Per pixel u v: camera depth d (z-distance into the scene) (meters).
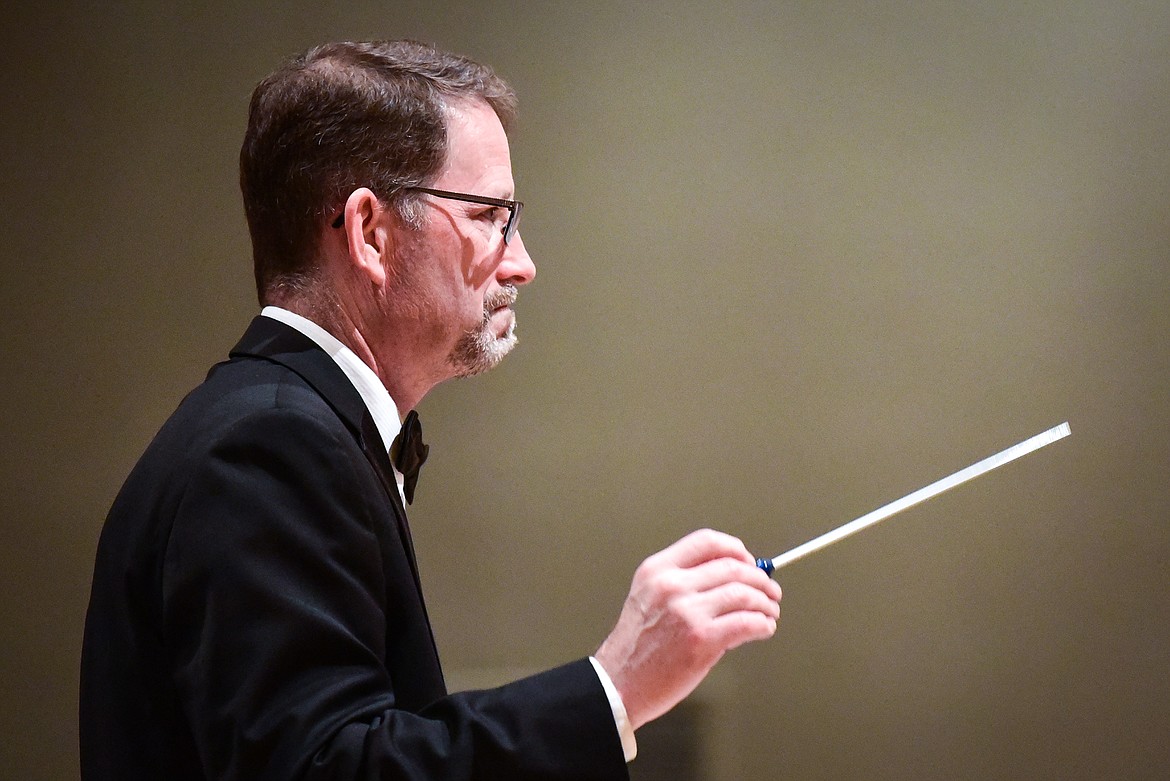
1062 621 10.34
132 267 10.94
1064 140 10.33
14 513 10.94
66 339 10.97
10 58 11.01
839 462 10.52
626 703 3.27
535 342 10.70
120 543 3.68
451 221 4.23
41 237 10.98
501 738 3.13
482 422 10.73
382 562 3.78
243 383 3.87
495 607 10.67
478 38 10.72
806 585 10.52
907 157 10.47
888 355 10.48
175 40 10.93
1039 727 10.34
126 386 10.93
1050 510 10.37
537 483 10.69
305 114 4.17
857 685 10.49
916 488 10.45
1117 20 10.25
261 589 3.21
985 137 10.40
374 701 3.22
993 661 10.40
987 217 10.41
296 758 3.00
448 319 4.27
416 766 3.03
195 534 3.33
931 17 10.43
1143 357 10.27
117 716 3.55
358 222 4.09
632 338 10.65
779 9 10.54
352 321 4.21
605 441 10.65
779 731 10.51
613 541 10.62
